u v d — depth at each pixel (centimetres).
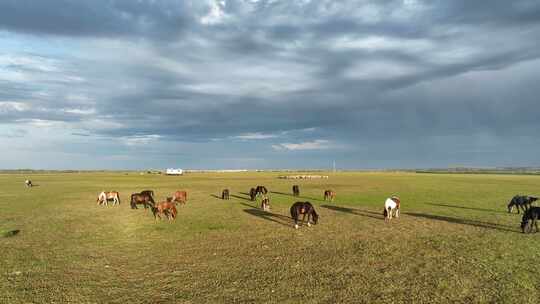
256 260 1498
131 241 1877
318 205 3369
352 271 1338
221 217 2670
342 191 5019
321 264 1432
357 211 2961
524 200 2764
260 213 2877
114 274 1332
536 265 1397
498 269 1349
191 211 3017
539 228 2186
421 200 3772
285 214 2817
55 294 1124
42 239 1917
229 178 10050
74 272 1351
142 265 1445
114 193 3612
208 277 1284
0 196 4434
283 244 1783
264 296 1098
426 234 2011
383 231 2100
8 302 1054
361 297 1085
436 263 1437
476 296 1088
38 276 1298
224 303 1050
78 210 3105
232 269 1376
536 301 1048
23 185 6769
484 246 1720
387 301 1053
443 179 8838
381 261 1471
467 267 1378
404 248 1689
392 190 5188
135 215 2798
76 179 9656
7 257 1550
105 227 2278
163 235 2020
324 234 2020
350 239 1888
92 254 1616
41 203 3644
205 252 1641
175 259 1530
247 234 2033
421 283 1203
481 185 6294
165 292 1145
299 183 7144
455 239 1880
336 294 1109
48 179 9675
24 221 2508
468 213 2822
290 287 1172
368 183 7050
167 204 2628
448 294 1105
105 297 1105
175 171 14862
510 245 1739
